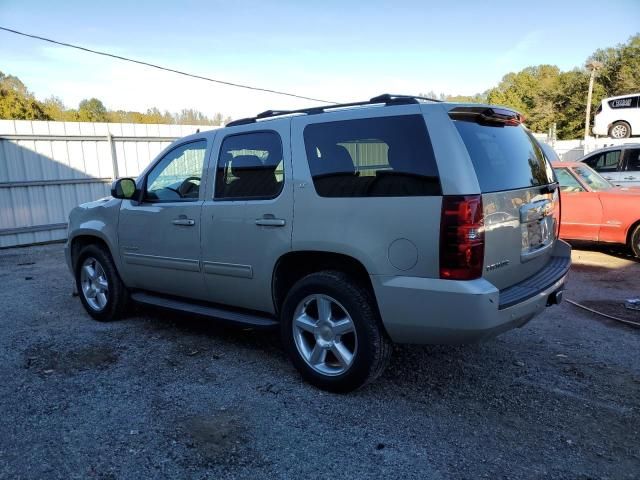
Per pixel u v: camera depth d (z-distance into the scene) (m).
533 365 4.14
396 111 3.29
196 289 4.52
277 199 3.76
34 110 42.69
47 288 7.21
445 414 3.35
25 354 4.51
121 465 2.82
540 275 3.73
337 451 2.93
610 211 8.30
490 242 3.11
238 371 4.07
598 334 4.88
